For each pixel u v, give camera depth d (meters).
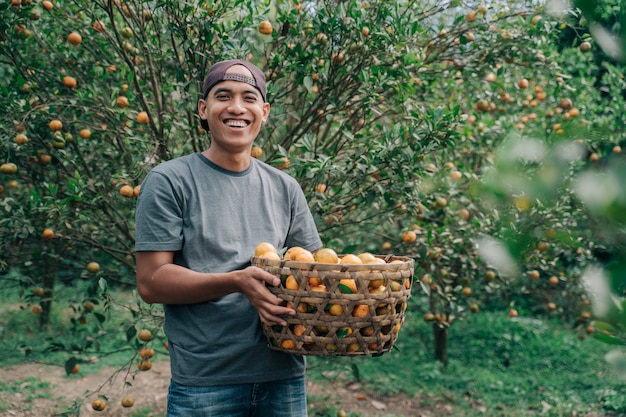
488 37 3.69
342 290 1.61
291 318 1.64
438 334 5.43
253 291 1.65
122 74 3.30
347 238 4.57
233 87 1.91
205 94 1.97
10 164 3.49
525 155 0.60
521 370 5.45
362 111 3.61
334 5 3.64
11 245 3.90
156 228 1.80
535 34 3.63
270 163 3.31
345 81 3.56
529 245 0.60
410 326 6.55
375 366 5.33
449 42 3.81
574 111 4.03
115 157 3.80
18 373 4.85
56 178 3.91
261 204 1.98
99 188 3.55
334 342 1.63
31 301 4.00
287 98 3.89
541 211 0.60
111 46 3.72
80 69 3.83
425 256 3.52
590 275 0.61
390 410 4.39
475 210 4.16
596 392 4.69
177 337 1.87
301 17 3.36
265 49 3.47
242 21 3.12
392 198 3.36
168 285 1.76
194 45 3.17
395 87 3.24
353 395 4.68
